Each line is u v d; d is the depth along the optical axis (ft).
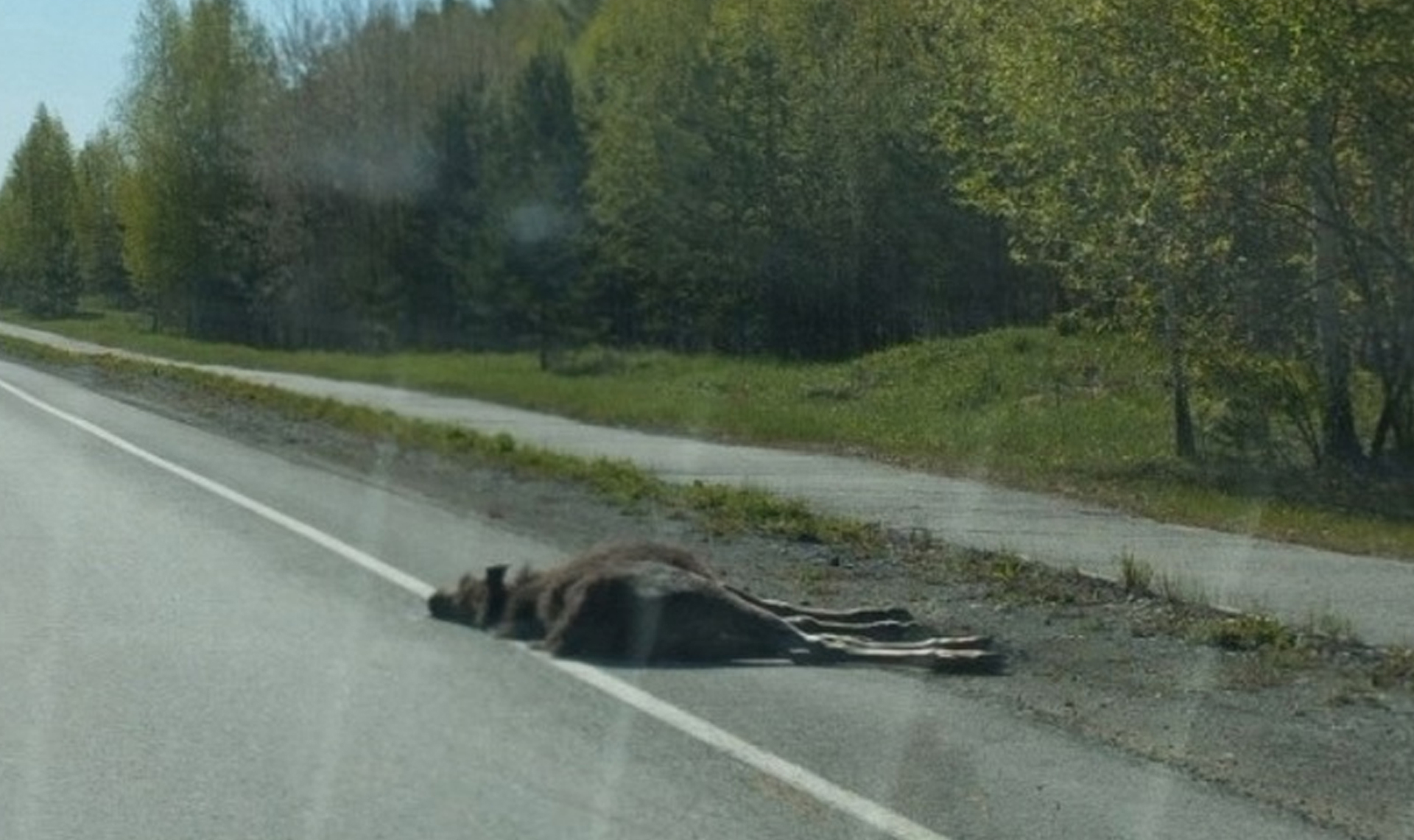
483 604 44.70
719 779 30.94
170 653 41.45
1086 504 77.10
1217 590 54.08
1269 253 91.25
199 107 273.13
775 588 51.29
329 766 31.83
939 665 40.45
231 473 81.82
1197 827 28.60
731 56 197.16
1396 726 35.86
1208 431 97.40
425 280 226.38
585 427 115.65
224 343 248.93
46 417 117.80
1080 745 33.71
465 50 241.55
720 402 132.98
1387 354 92.12
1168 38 90.33
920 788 30.48
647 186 201.46
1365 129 86.69
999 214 124.36
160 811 29.09
